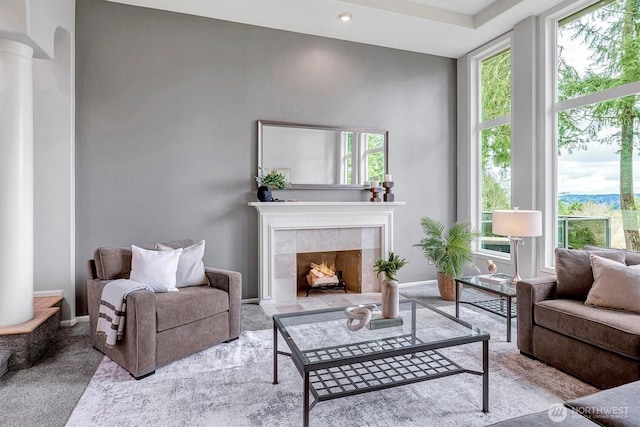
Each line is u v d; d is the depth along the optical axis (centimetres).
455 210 518
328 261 497
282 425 192
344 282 489
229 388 229
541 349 261
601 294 244
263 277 414
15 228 269
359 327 220
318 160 448
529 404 211
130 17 375
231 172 413
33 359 263
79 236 362
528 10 394
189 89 396
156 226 387
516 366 258
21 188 272
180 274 306
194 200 400
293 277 433
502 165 467
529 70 411
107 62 368
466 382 236
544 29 399
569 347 241
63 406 208
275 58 429
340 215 448
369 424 192
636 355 200
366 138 471
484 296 445
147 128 381
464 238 435
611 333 213
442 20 416
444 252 429
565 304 254
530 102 411
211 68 404
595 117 362
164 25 386
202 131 401
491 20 414
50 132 343
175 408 207
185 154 395
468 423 193
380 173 479
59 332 326
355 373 230
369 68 472
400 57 489
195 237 401
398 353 191
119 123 372
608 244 350
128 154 376
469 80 500
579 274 269
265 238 414
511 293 298
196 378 241
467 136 505
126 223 376
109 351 267
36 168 341
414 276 503
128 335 243
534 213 321
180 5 377
